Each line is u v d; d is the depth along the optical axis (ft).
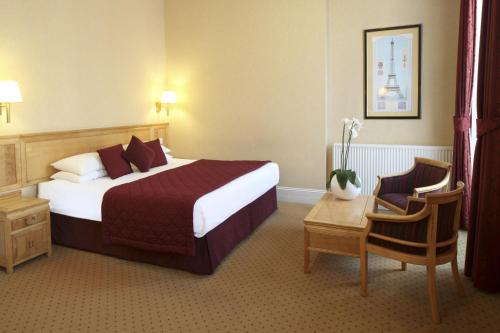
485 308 8.13
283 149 16.84
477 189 9.16
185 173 13.23
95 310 8.34
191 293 9.04
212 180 11.91
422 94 14.58
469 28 12.28
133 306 8.49
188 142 18.85
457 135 12.84
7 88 10.59
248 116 17.33
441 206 7.63
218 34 17.42
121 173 13.42
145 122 17.61
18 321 7.93
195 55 18.04
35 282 9.70
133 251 10.82
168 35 18.56
